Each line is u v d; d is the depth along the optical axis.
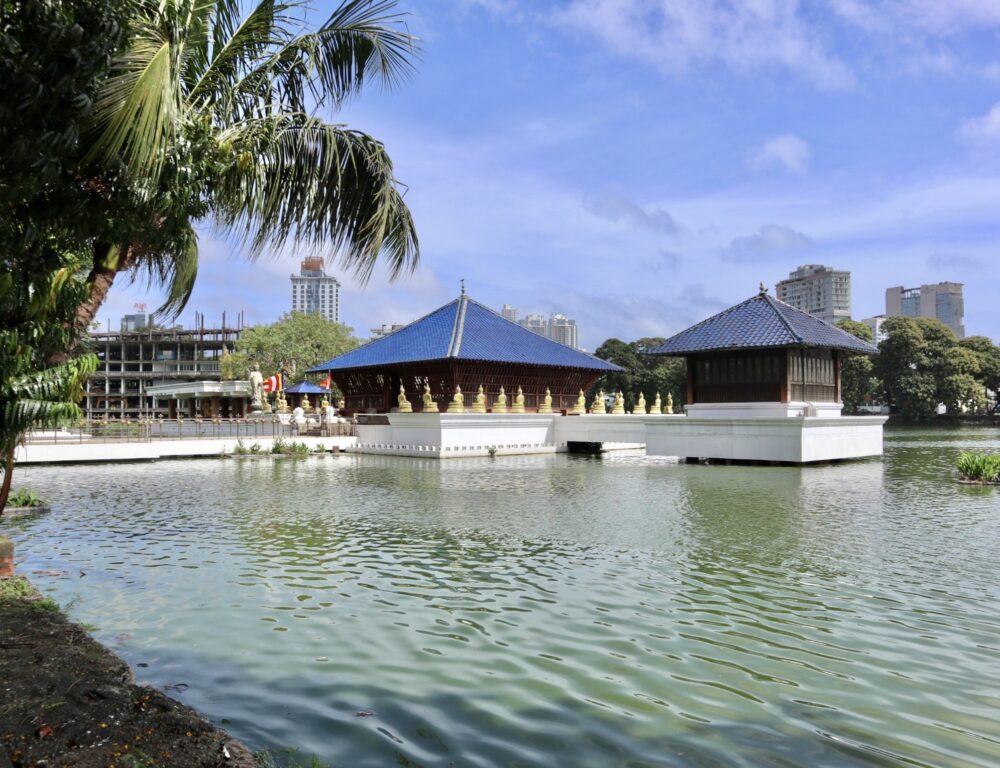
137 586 7.84
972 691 4.97
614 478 20.06
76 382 6.58
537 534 10.90
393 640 6.04
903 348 65.81
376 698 4.89
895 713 4.64
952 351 65.69
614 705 4.77
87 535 11.05
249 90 8.70
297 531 11.28
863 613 6.74
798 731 4.39
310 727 4.46
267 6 8.27
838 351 27.47
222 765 3.86
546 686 5.07
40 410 6.24
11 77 4.61
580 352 39.09
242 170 7.89
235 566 8.82
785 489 16.98
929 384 64.69
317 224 8.94
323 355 64.75
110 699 4.59
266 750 4.14
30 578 8.22
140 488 18.05
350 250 8.98
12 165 5.05
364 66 9.12
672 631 6.24
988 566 8.62
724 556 9.24
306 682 5.16
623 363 63.91
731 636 6.10
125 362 99.88
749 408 25.67
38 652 5.41
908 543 10.07
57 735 4.07
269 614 6.79
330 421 36.03
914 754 4.11
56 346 6.83
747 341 25.25
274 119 8.31
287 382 62.50
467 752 4.14
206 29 7.75
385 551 9.68
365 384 38.97
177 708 4.55
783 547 9.81
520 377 35.84
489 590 7.62
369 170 8.74
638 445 35.47
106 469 24.22
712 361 26.94
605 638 6.06
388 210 8.62
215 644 5.96
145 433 31.84
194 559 9.23
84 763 3.76
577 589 7.64
